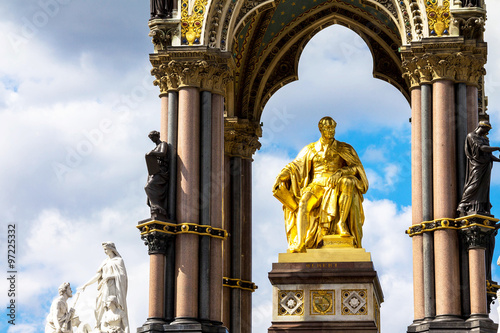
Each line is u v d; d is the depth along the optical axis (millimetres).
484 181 53125
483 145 52969
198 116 55938
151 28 56844
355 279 56531
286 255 57531
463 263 52969
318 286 56844
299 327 56375
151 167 54719
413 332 52719
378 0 57406
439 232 53188
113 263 54469
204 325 53625
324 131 60219
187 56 56062
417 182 54500
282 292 57031
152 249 54250
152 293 53938
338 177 59094
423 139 54594
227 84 60219
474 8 54875
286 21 64125
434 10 55344
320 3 63781
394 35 63750
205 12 56562
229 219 63281
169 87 56375
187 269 54031
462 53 54781
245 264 63375
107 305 53688
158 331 53281
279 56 65062
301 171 59906
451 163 54000
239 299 62188
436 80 54781
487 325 51562
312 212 58875
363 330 56000
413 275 53781
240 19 57844
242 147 64312
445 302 52500
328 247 57812
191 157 55219
